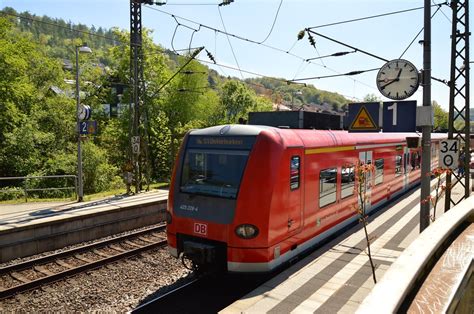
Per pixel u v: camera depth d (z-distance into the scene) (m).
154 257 10.50
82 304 7.66
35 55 28.02
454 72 13.30
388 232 11.34
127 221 14.04
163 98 34.00
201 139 8.46
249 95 45.62
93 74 36.56
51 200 15.90
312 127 10.45
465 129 13.55
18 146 25.34
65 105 30.31
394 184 16.17
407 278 2.79
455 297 2.79
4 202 15.42
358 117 11.35
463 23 13.05
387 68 10.24
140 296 7.98
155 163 33.25
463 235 4.43
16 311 7.41
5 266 10.14
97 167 25.56
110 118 36.53
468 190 13.60
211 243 7.89
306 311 6.29
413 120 10.31
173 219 8.41
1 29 24.66
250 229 7.43
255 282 8.34
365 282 7.55
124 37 31.44
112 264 9.88
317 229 9.45
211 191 7.97
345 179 11.02
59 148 28.62
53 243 11.67
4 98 24.86
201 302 7.51
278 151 7.75
